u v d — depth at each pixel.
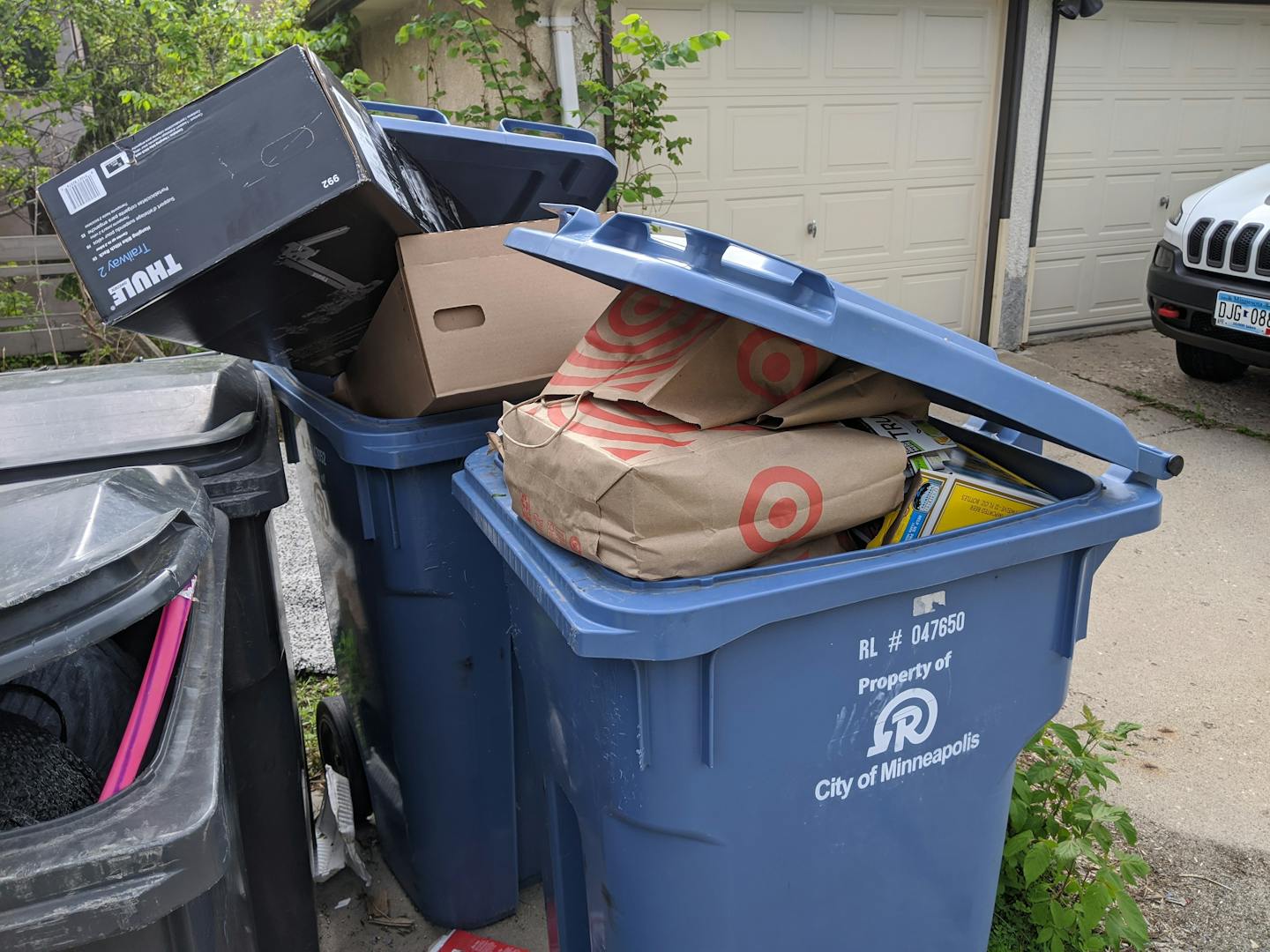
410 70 6.69
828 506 1.51
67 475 1.89
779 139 6.35
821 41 6.27
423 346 2.05
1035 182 7.19
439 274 2.05
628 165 5.88
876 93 6.55
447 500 2.19
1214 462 5.42
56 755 1.28
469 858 2.49
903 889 1.72
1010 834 2.43
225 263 1.86
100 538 1.24
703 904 1.55
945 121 6.87
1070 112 7.30
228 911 1.25
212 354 2.67
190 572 1.29
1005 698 1.70
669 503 1.39
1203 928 2.46
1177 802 2.92
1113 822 2.35
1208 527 4.70
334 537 2.55
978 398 1.54
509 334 2.13
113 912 1.00
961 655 1.62
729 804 1.50
